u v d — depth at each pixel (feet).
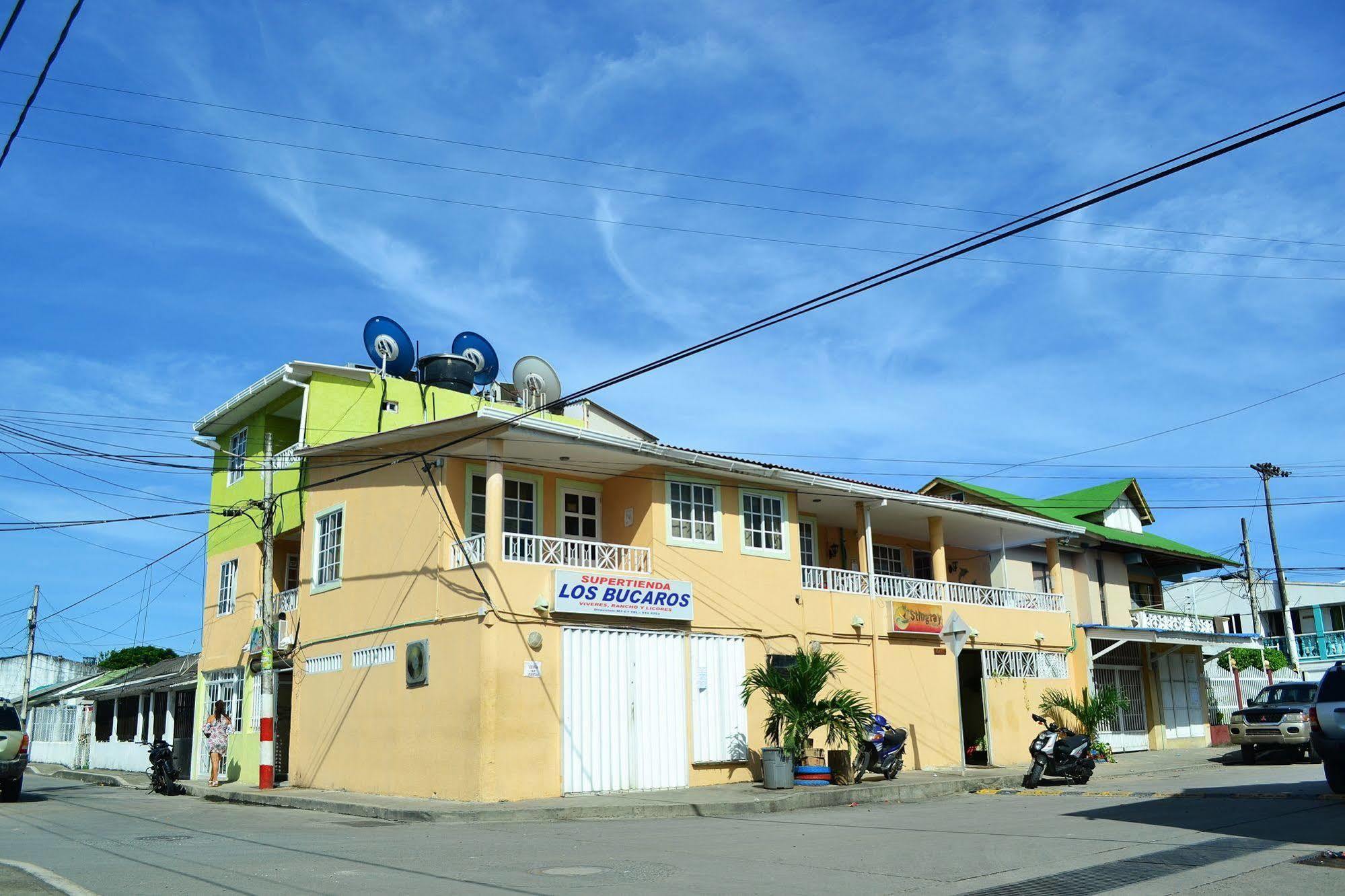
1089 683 90.53
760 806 53.78
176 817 54.75
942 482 99.66
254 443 84.89
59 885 29.30
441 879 30.42
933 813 49.42
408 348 85.87
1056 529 92.79
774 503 73.72
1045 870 30.73
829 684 72.74
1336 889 27.04
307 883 29.58
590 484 71.05
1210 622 116.16
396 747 62.03
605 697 60.95
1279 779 61.05
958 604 83.51
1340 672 48.16
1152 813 44.21
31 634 132.05
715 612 67.82
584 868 32.60
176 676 95.66
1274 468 139.03
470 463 65.00
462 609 58.59
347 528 70.69
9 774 65.46
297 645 73.87
